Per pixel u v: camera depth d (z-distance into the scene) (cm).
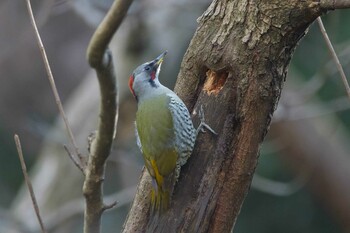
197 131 824
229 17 817
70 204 1536
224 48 816
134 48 1587
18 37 2116
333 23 1565
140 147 859
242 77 809
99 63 625
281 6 790
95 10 1508
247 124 812
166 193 815
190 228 810
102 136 685
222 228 816
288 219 1800
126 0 592
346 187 1800
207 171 816
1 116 2198
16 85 2227
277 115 1481
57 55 2258
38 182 1617
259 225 1791
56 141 1581
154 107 852
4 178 2102
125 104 1577
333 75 1694
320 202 1823
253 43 804
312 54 1722
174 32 1662
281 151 1789
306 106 1538
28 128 1888
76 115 1602
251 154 814
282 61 810
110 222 1888
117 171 1906
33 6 1809
